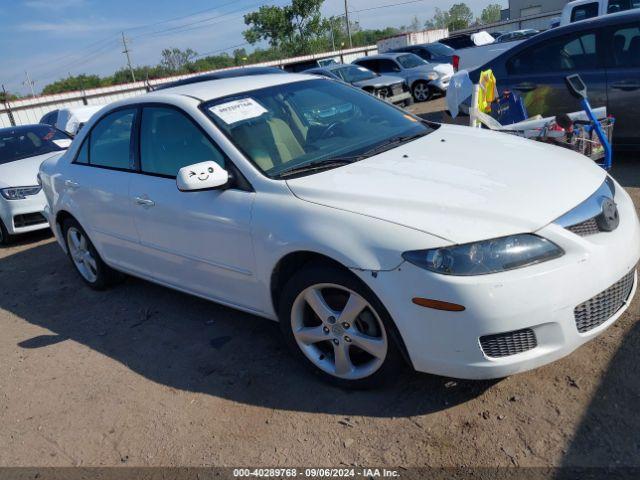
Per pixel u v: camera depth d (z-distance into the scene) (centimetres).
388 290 261
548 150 339
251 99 377
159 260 402
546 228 254
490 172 297
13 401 359
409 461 254
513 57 679
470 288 243
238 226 323
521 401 278
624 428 250
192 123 362
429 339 258
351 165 322
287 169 329
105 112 452
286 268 314
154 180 387
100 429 315
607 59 607
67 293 527
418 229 258
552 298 247
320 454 268
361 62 1780
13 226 709
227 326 406
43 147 823
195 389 336
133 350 396
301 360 322
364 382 298
